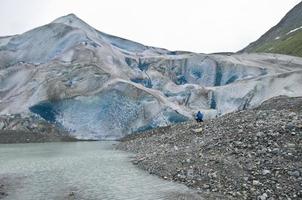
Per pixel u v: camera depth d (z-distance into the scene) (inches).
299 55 7367.1
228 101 3988.7
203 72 4921.3
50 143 3282.5
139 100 3878.0
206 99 4190.5
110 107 3831.2
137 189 1062.4
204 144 1450.5
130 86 3954.2
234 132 1432.1
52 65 4426.7
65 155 2066.9
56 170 1472.7
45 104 3890.3
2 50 4980.3
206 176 1091.9
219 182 1035.3
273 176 1005.2
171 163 1315.2
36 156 2037.4
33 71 4446.4
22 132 3587.6
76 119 3789.4
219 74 4827.8
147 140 2245.3
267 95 3671.3
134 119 3784.5
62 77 4148.6
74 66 4296.3
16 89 4308.6
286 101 2004.2
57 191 1078.4
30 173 1409.9
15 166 1614.2
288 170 1018.7
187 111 3929.6
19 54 4960.6
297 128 1298.0
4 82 4453.7
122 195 1002.7
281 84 3683.6
